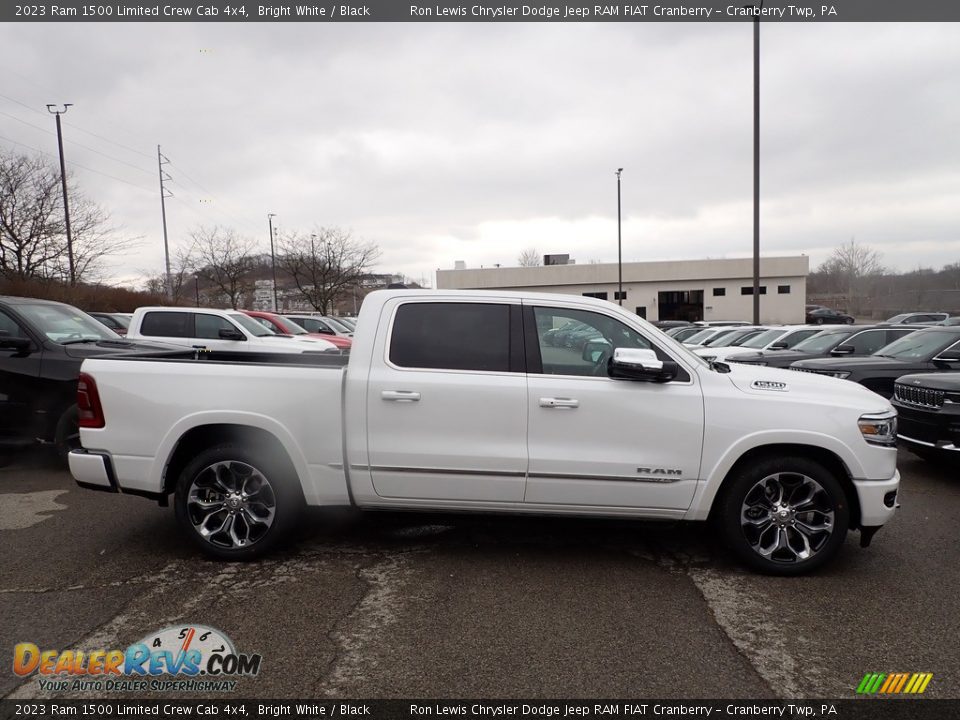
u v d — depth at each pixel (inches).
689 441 148.6
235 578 148.5
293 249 1450.5
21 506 203.5
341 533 179.5
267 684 106.9
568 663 113.3
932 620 129.7
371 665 112.3
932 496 223.1
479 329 155.3
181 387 154.9
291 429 152.6
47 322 261.7
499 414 149.6
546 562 159.5
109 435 156.3
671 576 151.3
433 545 170.7
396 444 150.9
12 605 134.3
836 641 121.3
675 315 1988.2
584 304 157.6
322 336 573.0
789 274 1946.4
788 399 149.6
